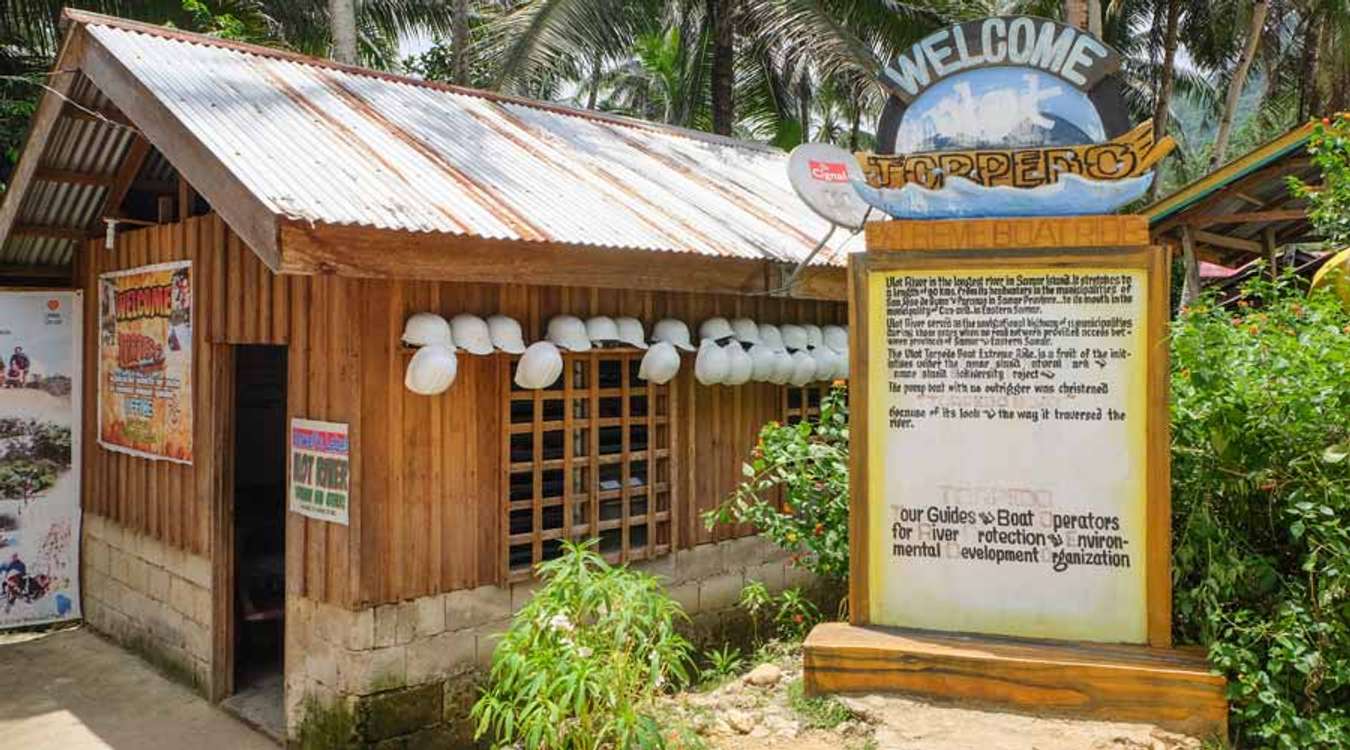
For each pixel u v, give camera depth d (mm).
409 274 4773
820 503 5359
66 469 8023
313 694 5371
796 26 12984
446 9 16641
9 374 7781
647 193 7039
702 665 6660
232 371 6406
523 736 3674
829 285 7062
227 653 6344
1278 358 4082
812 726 4016
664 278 5914
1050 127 4340
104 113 6652
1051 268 4203
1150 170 4152
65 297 8016
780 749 3826
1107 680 3887
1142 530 4109
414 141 6336
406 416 5270
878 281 4441
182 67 6164
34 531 7895
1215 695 3770
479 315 5508
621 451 6285
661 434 6578
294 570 5516
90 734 5848
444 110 7488
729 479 7035
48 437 7945
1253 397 4020
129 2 12953
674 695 4723
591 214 6000
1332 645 3705
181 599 6664
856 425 4480
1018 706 3994
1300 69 20547
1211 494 4246
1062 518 4199
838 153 5957
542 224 5430
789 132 17109
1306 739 3590
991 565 4301
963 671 4074
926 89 4488
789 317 7512
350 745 5066
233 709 6148
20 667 6996
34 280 8430
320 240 4465
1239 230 11766
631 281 5738
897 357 4426
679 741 3793
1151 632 4086
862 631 4391
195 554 6488
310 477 5371
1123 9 18562
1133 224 4148
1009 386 4277
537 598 3875
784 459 5324
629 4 13750
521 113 8336
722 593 6949
